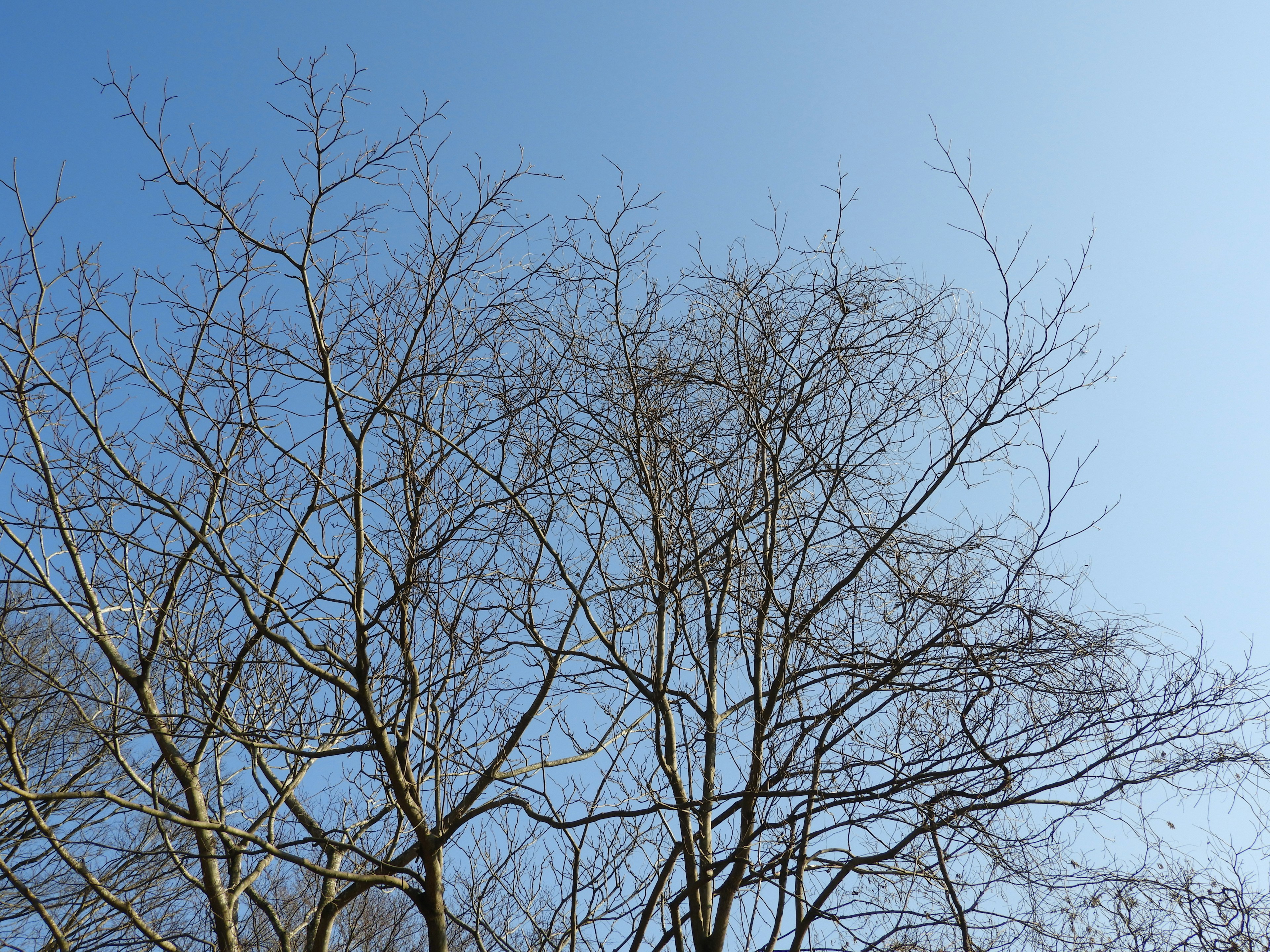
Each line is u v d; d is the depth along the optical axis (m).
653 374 6.91
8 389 6.23
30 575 6.34
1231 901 5.63
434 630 5.98
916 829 5.79
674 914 6.29
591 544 6.91
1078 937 5.62
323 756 6.06
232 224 6.16
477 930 6.65
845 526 6.61
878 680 6.06
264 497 6.18
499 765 6.91
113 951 7.59
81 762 8.39
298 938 7.00
